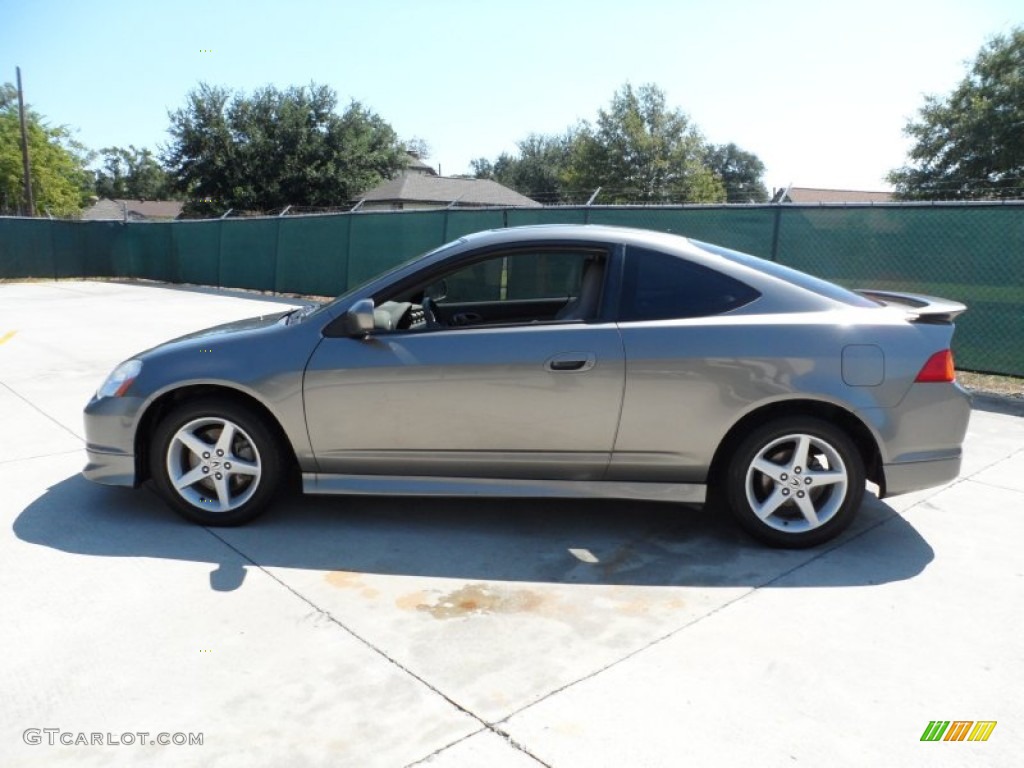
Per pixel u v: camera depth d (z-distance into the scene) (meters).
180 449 3.92
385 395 3.67
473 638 2.90
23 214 51.03
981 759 2.24
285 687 2.58
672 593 3.26
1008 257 7.02
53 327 11.86
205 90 37.59
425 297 4.68
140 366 3.89
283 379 3.70
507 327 3.69
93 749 2.28
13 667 2.70
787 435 3.57
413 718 2.43
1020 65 34.50
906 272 7.67
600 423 3.60
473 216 12.52
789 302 3.63
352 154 39.94
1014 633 2.93
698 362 3.52
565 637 2.91
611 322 3.63
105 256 24.33
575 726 2.38
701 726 2.38
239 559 3.57
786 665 2.71
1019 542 3.77
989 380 7.51
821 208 8.17
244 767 2.21
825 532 3.65
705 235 9.18
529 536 3.86
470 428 3.66
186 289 19.84
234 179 37.94
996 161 34.09
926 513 4.15
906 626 2.98
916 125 36.69
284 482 4.19
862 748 2.29
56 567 3.48
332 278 16.27
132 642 2.86
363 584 3.33
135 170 102.81
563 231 3.82
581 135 45.12
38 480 4.68
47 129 52.22
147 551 3.65
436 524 4.00
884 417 3.51
